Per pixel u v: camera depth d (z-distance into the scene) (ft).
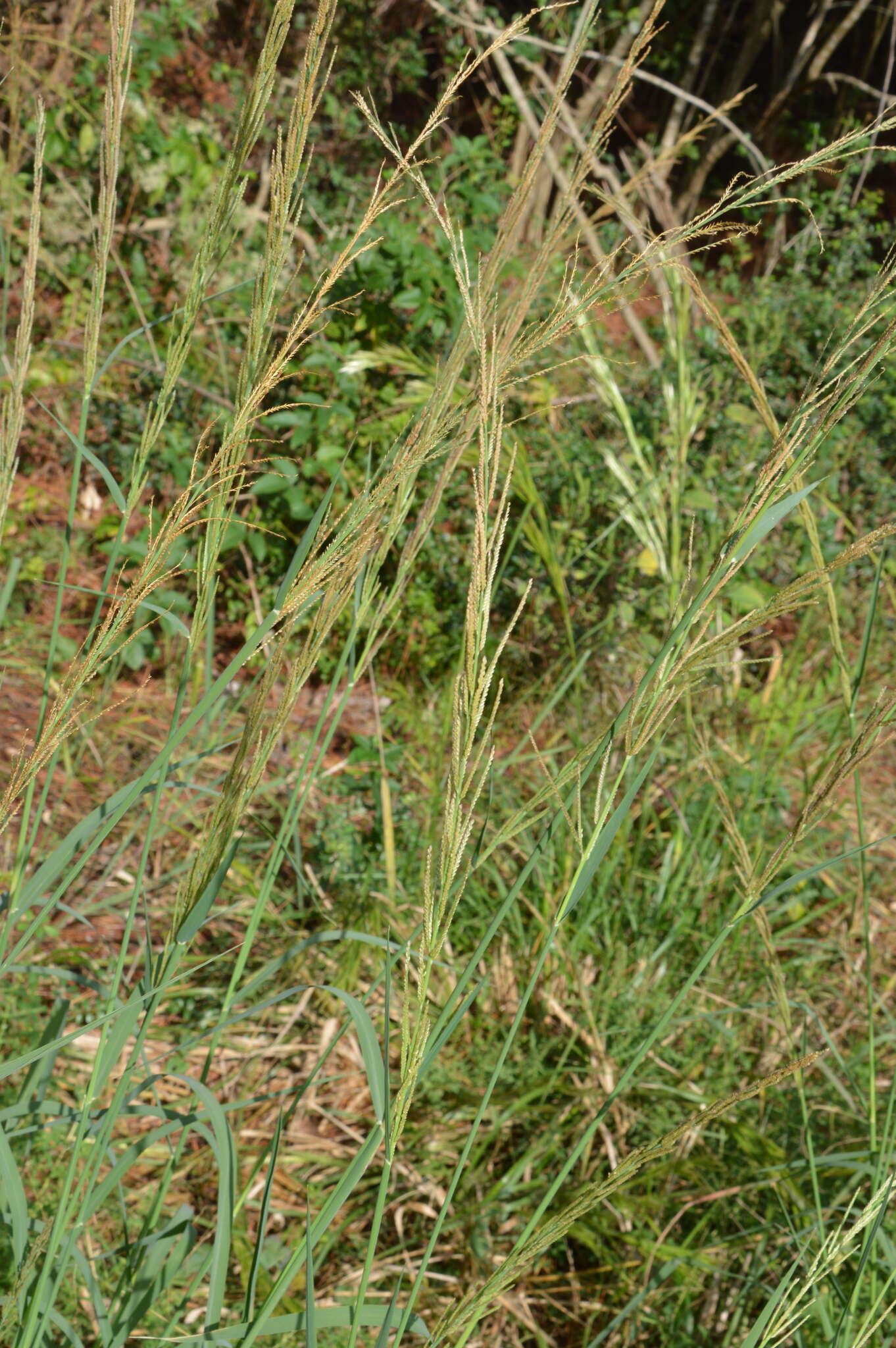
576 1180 7.75
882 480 16.35
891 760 13.38
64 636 13.17
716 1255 7.25
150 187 15.07
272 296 3.66
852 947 10.68
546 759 9.46
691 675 3.27
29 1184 6.20
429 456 3.89
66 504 15.17
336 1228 7.43
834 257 19.21
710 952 3.68
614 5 26.78
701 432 15.10
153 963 4.00
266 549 13.56
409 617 13.50
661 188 20.01
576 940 8.82
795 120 37.76
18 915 3.93
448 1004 3.40
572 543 13.62
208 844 3.69
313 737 4.21
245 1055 8.61
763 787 10.98
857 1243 6.09
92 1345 5.23
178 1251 4.59
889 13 32.50
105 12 15.87
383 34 28.32
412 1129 8.10
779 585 16.14
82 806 10.45
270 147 21.21
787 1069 2.97
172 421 14.06
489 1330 6.99
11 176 6.31
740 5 38.17
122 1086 3.87
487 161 19.15
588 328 10.16
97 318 3.95
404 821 10.53
